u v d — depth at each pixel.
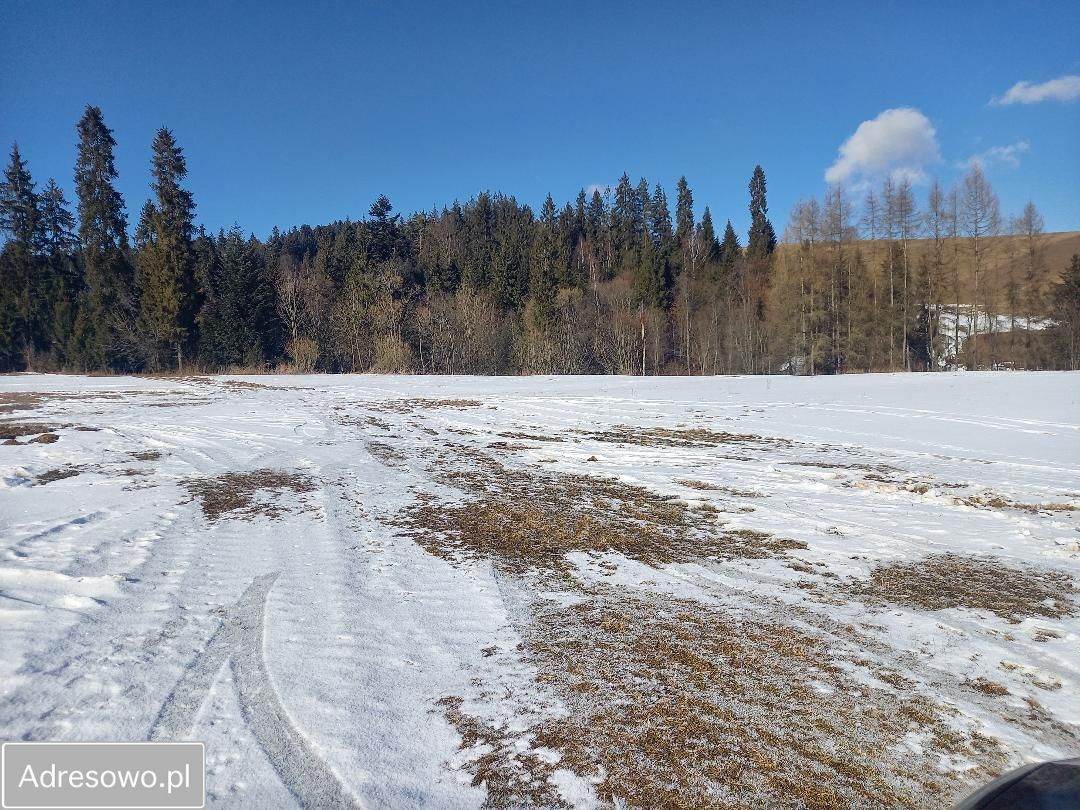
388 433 14.01
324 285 52.59
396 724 3.23
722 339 52.53
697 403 20.02
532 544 6.39
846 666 3.93
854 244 49.38
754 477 9.67
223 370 41.53
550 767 2.90
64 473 9.52
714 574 5.60
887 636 4.37
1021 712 3.43
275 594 4.95
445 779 2.82
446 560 5.88
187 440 12.71
